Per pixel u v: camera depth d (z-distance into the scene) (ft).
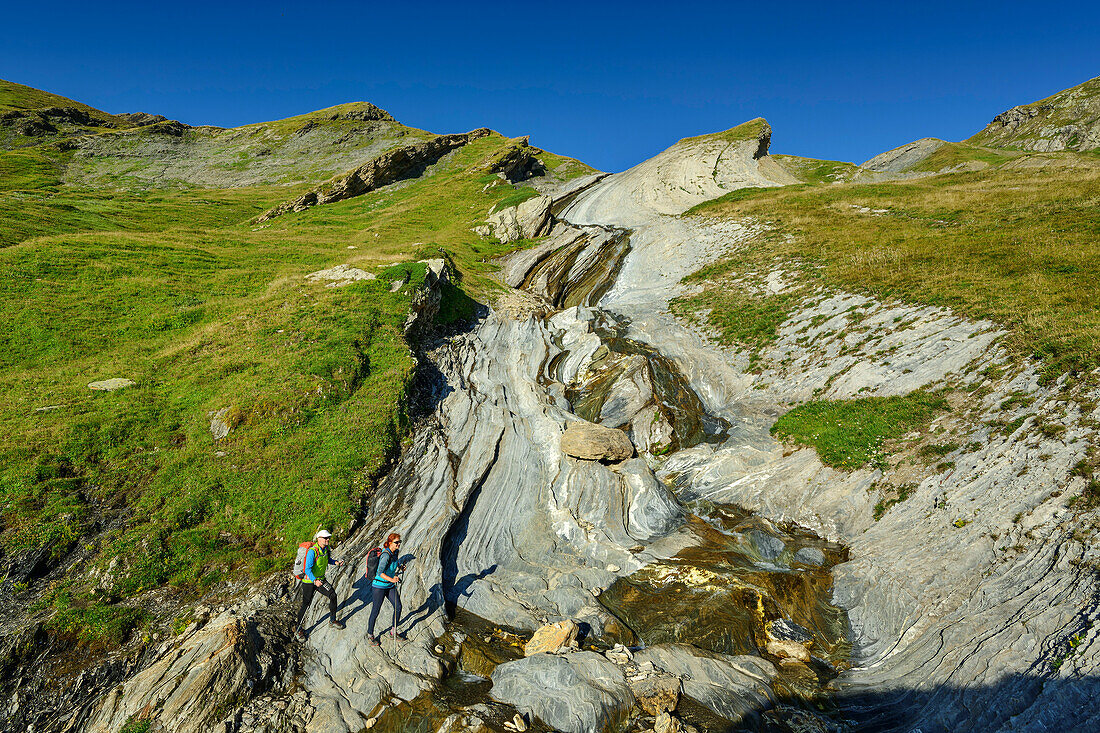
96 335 83.76
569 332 103.71
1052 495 42.68
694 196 184.55
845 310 84.17
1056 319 60.95
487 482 61.62
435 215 204.33
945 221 108.99
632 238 151.02
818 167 256.11
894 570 44.86
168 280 108.17
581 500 58.70
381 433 65.82
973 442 52.44
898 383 66.13
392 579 39.11
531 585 46.96
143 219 190.39
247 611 41.09
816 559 49.96
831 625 42.86
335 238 170.19
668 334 97.60
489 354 97.86
